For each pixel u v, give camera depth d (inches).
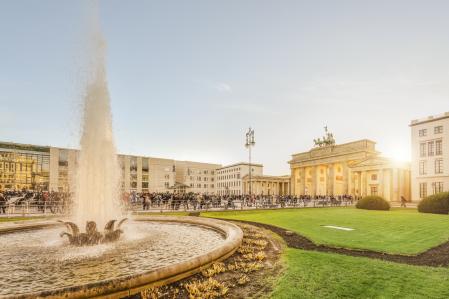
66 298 194.7
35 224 590.9
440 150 2103.8
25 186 2883.9
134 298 221.1
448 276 290.4
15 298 182.5
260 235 524.7
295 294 239.0
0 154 2790.4
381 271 302.4
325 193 3508.9
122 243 422.3
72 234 409.7
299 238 530.0
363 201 1407.5
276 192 4562.0
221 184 5565.9
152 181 3816.4
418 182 2240.4
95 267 300.2
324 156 3243.1
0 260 327.0
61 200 1092.5
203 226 618.8
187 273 275.3
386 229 644.1
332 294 240.7
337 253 409.7
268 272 299.7
